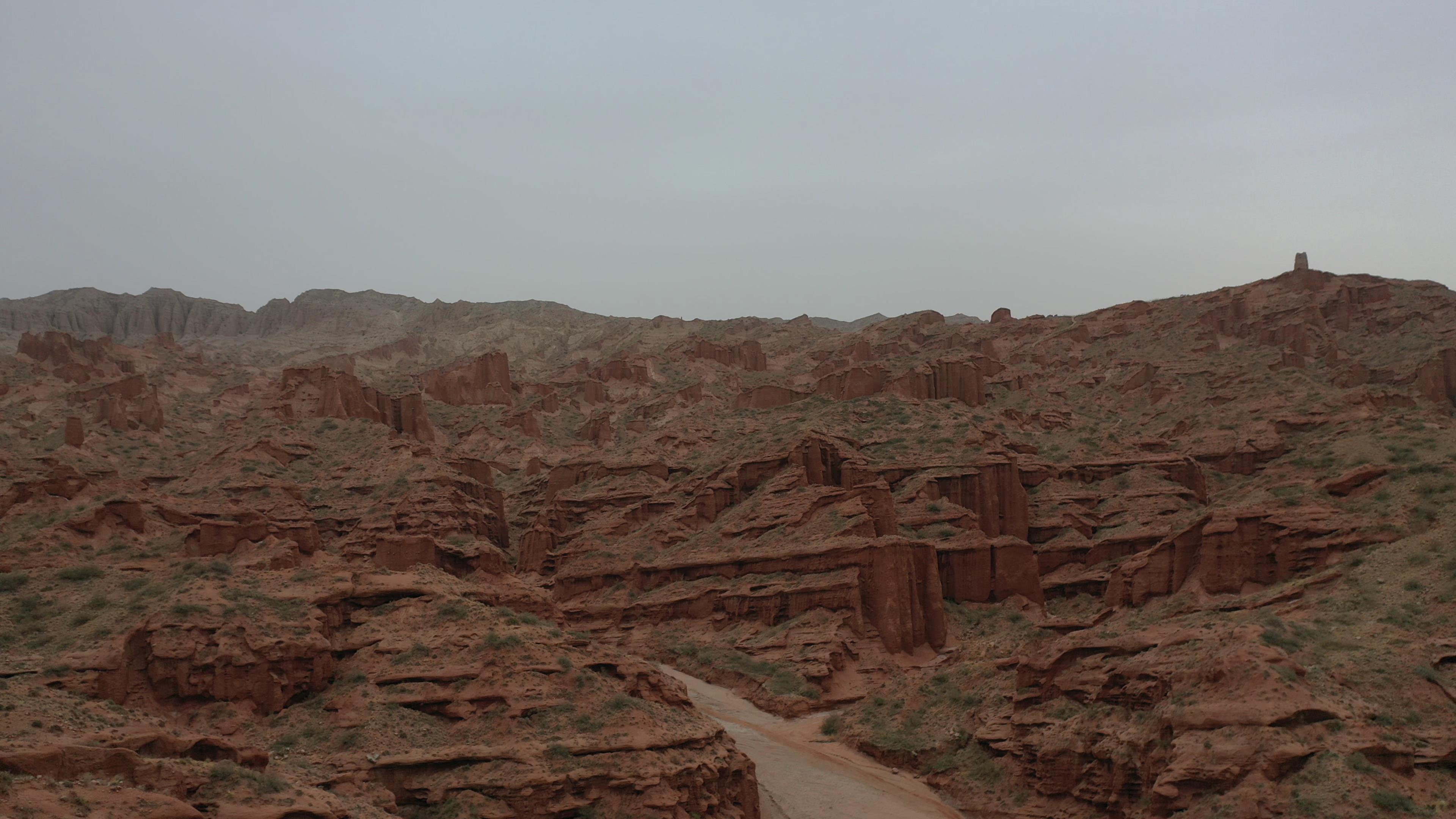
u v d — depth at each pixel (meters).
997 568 136.38
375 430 180.25
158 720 64.81
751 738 102.25
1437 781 63.97
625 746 71.44
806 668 116.00
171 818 49.41
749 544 142.88
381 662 78.31
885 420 180.50
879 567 125.19
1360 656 74.62
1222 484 162.62
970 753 88.75
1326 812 60.19
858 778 91.25
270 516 133.12
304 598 80.19
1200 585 101.25
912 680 107.81
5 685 65.19
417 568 92.12
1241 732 64.94
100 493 99.75
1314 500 107.00
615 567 151.62
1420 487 105.19
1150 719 71.50
